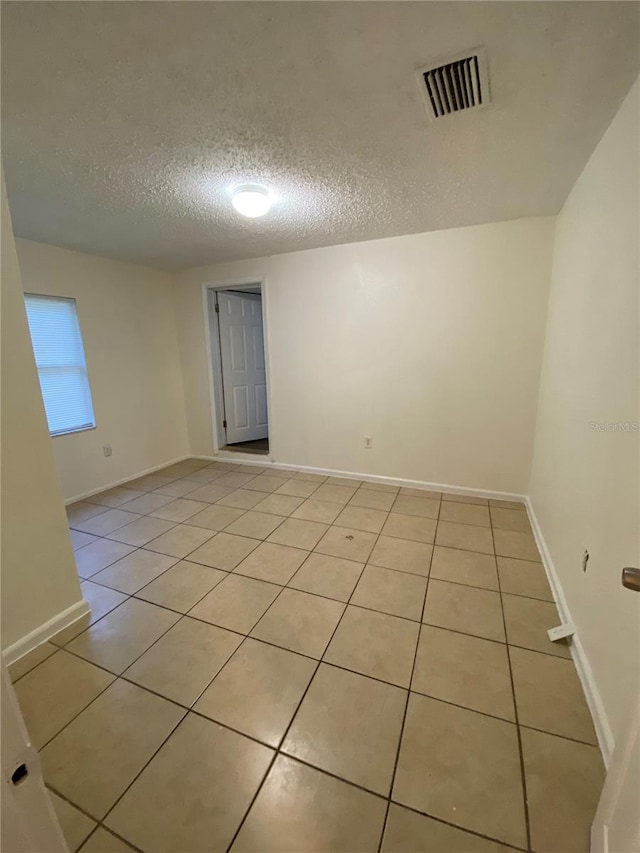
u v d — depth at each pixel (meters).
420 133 1.58
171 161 1.77
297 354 3.70
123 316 3.66
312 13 1.02
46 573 1.69
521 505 3.05
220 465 4.25
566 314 2.18
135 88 1.28
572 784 1.10
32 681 1.48
